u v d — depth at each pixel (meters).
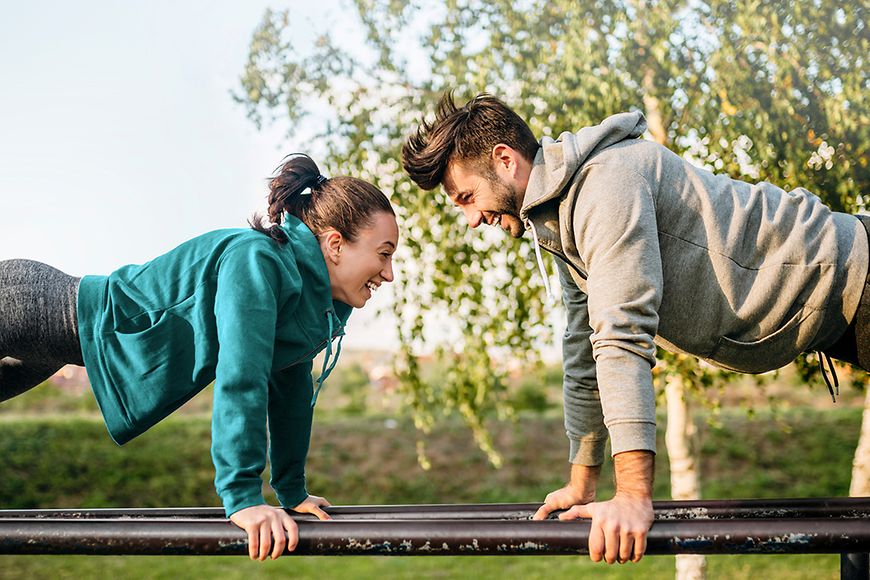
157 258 1.64
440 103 1.59
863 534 1.23
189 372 1.59
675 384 3.81
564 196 1.45
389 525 1.32
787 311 1.44
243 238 1.57
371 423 8.07
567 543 1.27
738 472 6.69
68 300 1.64
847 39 3.01
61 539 1.36
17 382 1.79
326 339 1.66
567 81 3.21
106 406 1.60
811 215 1.47
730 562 4.86
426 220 3.65
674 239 1.43
